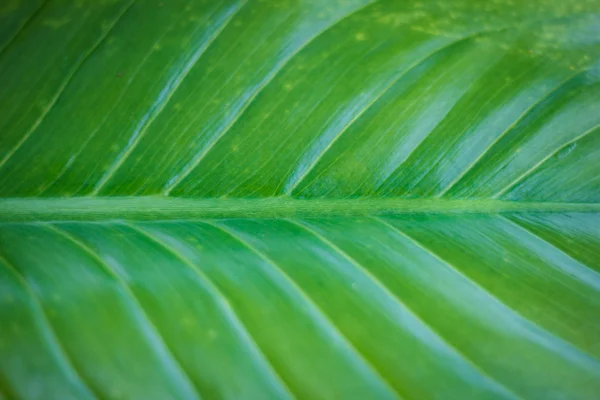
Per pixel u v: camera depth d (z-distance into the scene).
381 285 0.15
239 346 0.14
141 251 0.15
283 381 0.14
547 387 0.15
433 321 0.15
